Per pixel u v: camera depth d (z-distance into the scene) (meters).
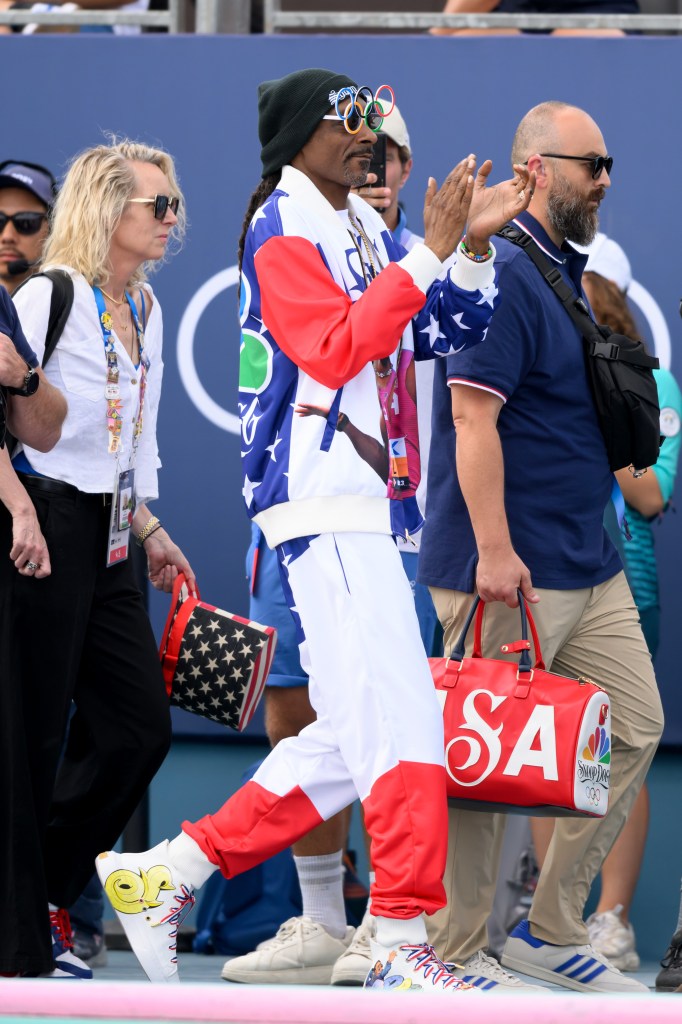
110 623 12.50
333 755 11.19
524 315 12.73
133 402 12.34
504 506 12.80
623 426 13.11
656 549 17.03
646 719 13.46
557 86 17.20
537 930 13.66
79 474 11.95
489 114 17.27
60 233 12.32
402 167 15.91
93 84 17.53
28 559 11.38
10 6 19.75
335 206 11.36
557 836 13.52
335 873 14.54
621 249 17.11
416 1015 8.12
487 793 11.96
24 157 17.61
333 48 17.31
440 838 10.38
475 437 12.52
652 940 17.09
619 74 17.16
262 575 15.25
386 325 10.19
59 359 11.93
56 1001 8.30
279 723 15.36
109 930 17.09
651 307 17.09
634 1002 8.09
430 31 19.92
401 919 10.35
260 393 10.92
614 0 19.44
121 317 12.51
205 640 12.99
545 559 13.00
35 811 11.81
